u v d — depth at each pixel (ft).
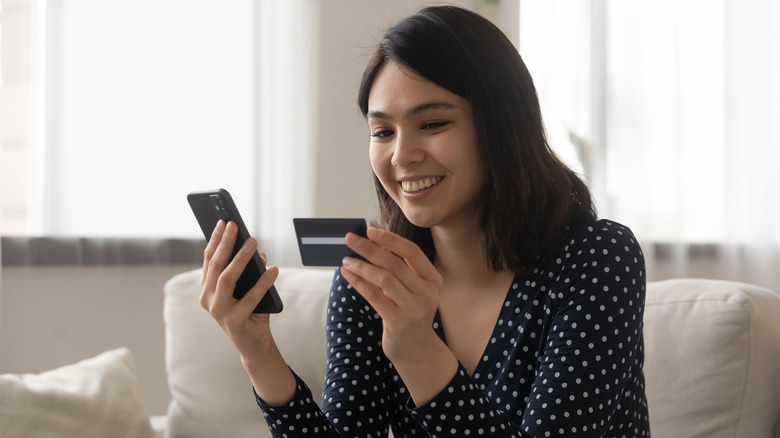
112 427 5.53
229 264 3.37
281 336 5.70
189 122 9.01
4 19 8.08
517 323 3.77
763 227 12.85
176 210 8.94
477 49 3.52
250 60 9.34
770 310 4.48
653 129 12.30
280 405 3.71
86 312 8.49
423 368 3.06
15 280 8.15
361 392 4.03
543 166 3.73
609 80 11.97
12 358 8.15
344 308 4.23
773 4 12.98
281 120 9.48
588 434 3.32
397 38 3.52
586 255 3.64
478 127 3.53
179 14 8.96
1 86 8.07
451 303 3.99
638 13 12.21
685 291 4.68
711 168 12.77
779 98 12.99
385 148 3.63
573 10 11.77
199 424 5.75
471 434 3.10
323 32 9.69
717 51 12.84
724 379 4.34
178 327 6.00
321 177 9.68
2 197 8.08
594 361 3.41
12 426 5.07
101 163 8.56
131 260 8.70
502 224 3.68
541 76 11.57
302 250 3.12
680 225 12.34
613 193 11.95
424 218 3.58
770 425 4.40
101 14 8.57
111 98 8.62
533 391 3.44
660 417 4.50
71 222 8.43
